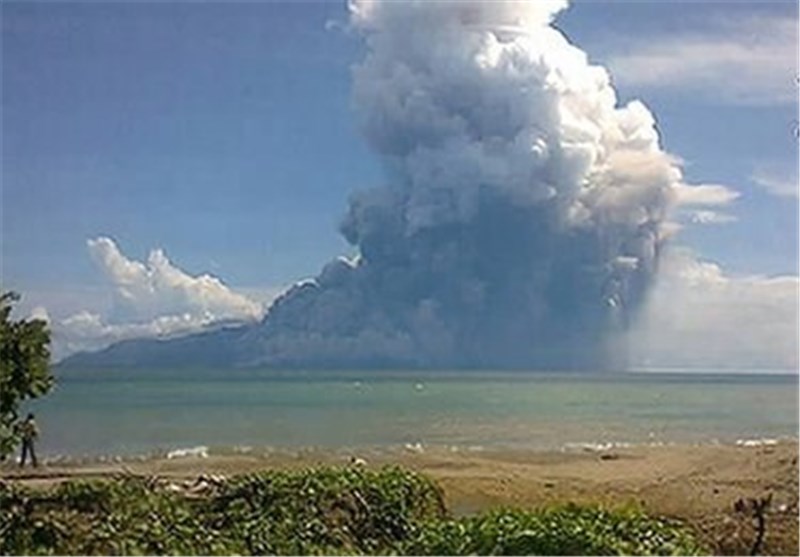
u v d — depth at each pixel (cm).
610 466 1814
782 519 1148
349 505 967
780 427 2820
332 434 2783
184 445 2588
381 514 973
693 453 1812
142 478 1123
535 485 1648
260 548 917
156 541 883
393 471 1058
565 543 788
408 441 2727
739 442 2192
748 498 1223
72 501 916
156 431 2686
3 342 1174
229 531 924
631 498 1379
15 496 917
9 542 876
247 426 2823
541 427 3112
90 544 873
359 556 906
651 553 797
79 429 2491
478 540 810
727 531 1134
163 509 918
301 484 975
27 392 1193
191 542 893
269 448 2473
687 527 987
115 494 917
